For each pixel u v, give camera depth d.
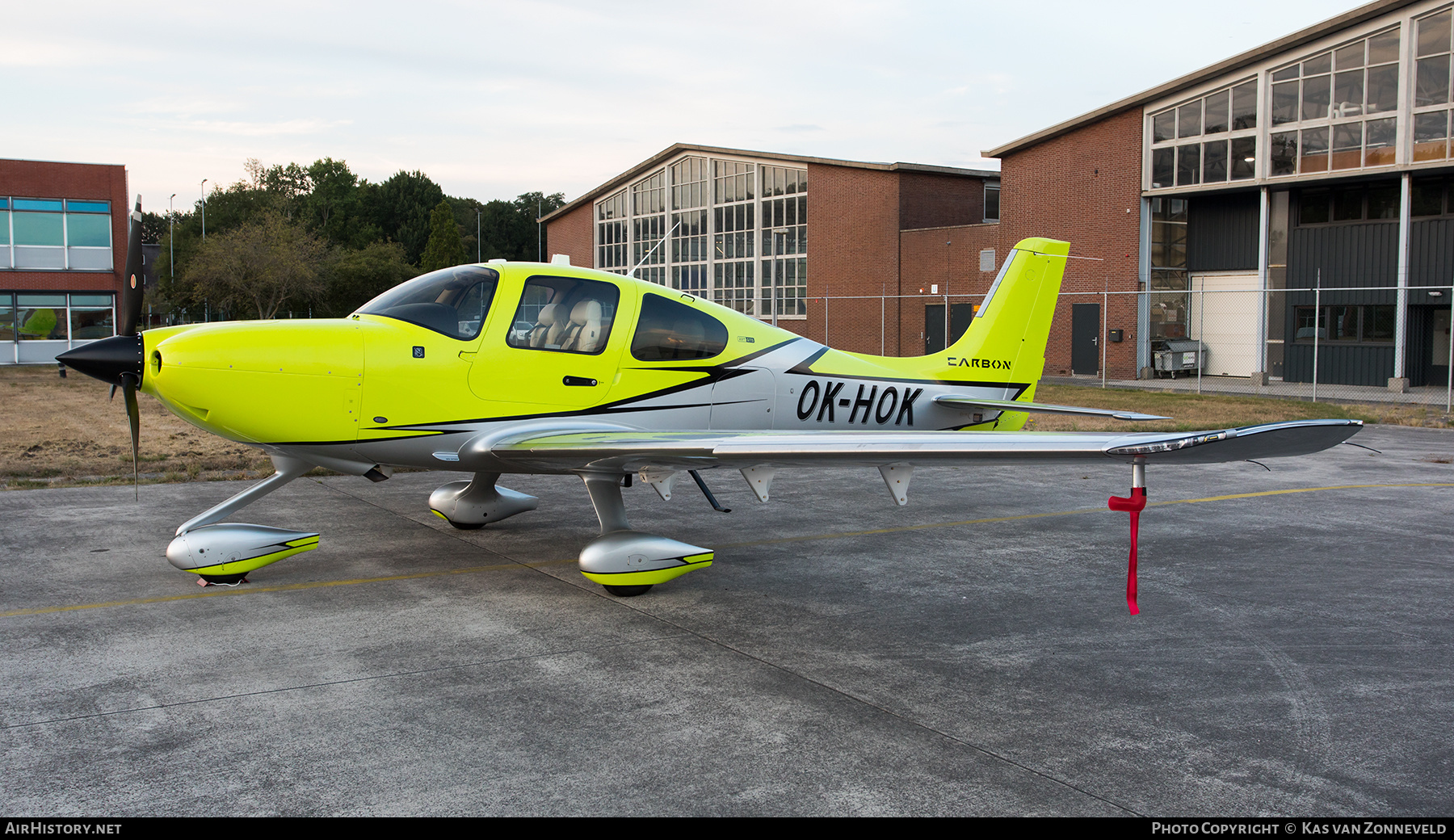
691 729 3.78
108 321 31.44
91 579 5.88
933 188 29.06
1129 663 4.58
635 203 37.25
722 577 6.19
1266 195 21.45
